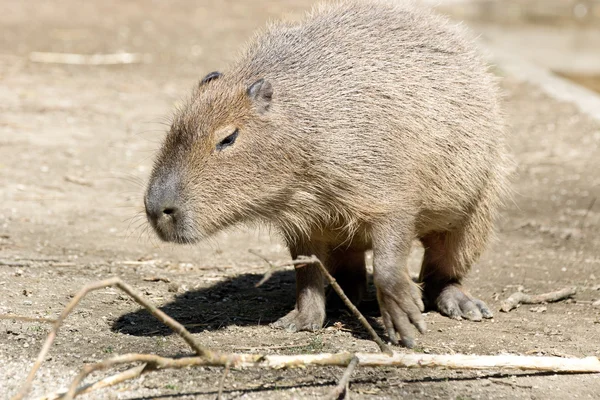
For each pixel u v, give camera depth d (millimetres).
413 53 11016
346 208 10461
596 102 25328
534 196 17938
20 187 17172
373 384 9016
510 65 30234
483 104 11531
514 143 21438
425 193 10805
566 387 9117
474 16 44719
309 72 10469
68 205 16438
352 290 12094
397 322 10250
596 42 38531
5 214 15703
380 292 10422
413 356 9039
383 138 10359
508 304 12039
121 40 32156
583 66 32750
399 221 10469
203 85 10516
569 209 17172
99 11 38531
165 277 12977
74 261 13508
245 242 15367
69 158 19078
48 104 23047
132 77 26578
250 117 10031
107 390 8680
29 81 25250
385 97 10492
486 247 12281
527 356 9320
